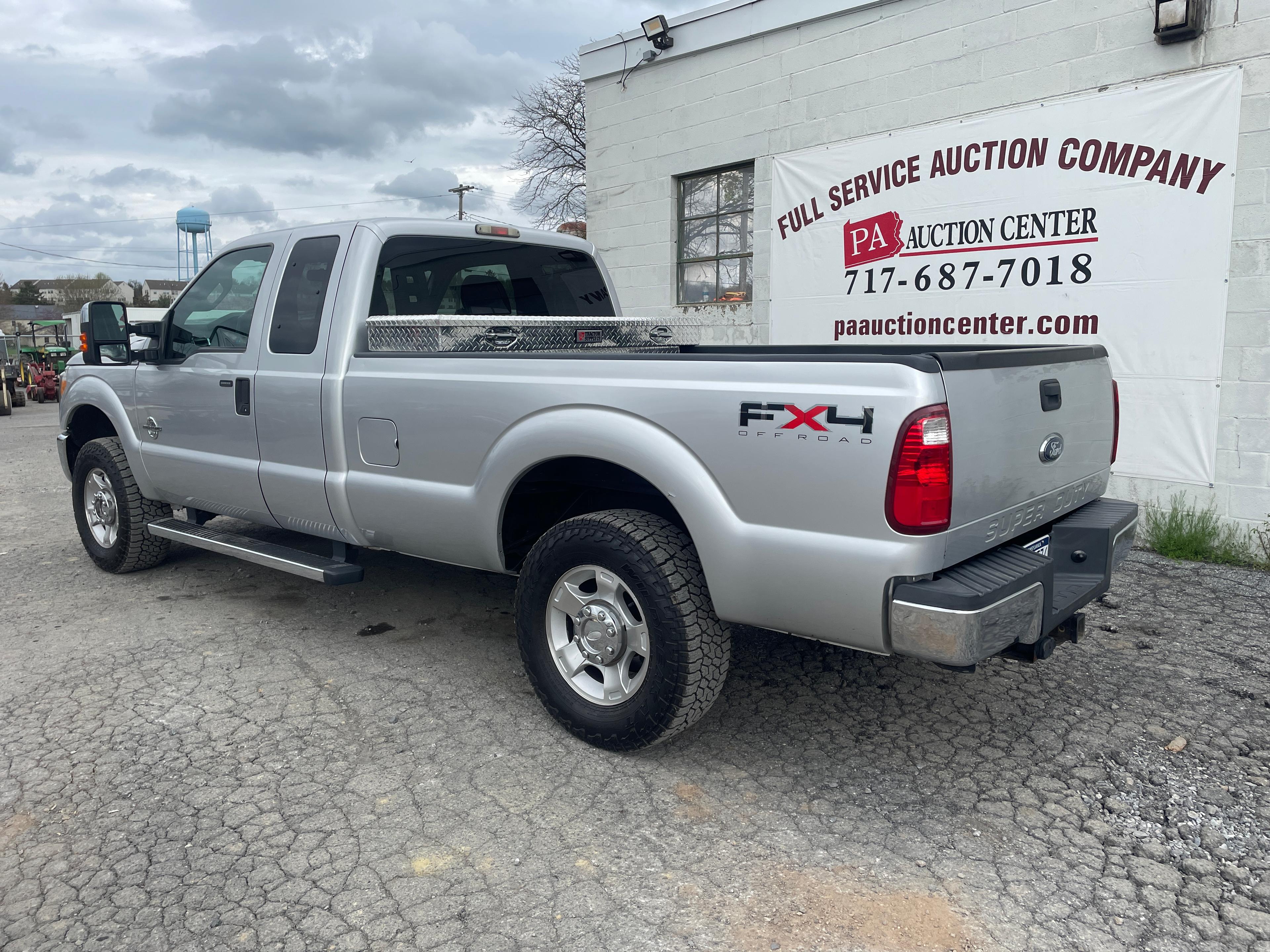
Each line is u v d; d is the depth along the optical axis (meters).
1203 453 5.52
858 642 2.57
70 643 4.21
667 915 2.28
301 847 2.58
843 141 7.00
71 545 6.21
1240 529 5.43
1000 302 6.30
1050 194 5.97
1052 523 3.13
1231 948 2.15
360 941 2.19
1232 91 5.16
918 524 2.38
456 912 2.29
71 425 5.61
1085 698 3.54
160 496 5.01
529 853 2.55
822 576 2.54
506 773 3.00
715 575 2.76
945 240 6.53
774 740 3.23
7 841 2.62
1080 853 2.54
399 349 3.76
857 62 6.85
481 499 3.35
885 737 3.25
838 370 2.50
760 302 7.76
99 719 3.40
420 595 4.92
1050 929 2.22
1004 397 2.64
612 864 2.50
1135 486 5.82
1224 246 5.30
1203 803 2.79
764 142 7.54
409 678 3.79
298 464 4.05
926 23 6.44
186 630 4.38
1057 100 5.87
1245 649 4.02
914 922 2.25
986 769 3.01
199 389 4.52
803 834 2.64
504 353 3.30
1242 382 5.33
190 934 2.22
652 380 2.87
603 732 3.07
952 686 3.67
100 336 4.91
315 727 3.34
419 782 2.94
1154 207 5.54
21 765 3.06
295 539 6.08
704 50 7.83
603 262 5.21
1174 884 2.39
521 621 3.27
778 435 2.59
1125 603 4.66
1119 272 5.73
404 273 4.06
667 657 2.86
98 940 2.20
